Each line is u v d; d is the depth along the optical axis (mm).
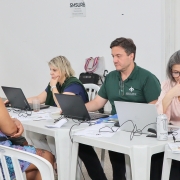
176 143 2178
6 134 2371
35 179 2484
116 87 3131
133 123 2445
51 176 1934
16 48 7172
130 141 2232
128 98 3082
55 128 2662
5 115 2299
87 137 2385
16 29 7094
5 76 7547
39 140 3312
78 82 3506
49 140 3227
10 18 7172
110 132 2475
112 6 5488
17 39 7117
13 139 2422
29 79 7039
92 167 3008
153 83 2992
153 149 2125
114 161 2990
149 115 2344
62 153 2611
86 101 3547
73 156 2557
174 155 2111
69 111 2961
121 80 3107
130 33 5340
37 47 6750
